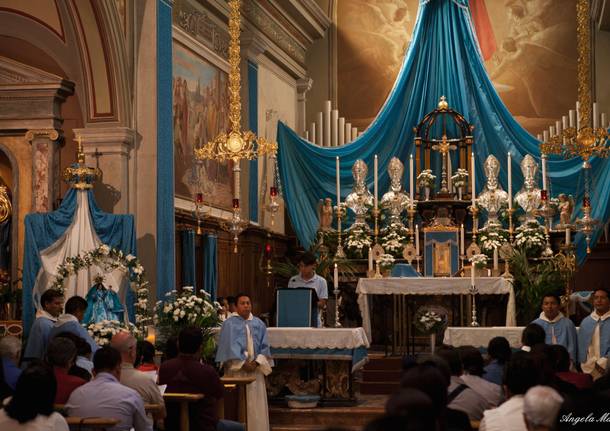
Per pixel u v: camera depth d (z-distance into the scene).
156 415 7.53
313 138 21.47
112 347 6.96
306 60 22.39
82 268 12.07
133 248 12.57
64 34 13.68
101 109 13.43
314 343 11.72
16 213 14.12
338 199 17.78
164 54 13.86
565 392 6.99
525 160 18.48
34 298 12.35
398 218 18.48
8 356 7.73
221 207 17.33
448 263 17.17
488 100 19.59
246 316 10.66
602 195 18.12
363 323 14.24
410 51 19.86
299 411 11.90
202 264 16.06
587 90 14.85
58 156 14.23
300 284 12.55
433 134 19.58
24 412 5.61
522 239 16.55
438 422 4.58
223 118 17.56
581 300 15.88
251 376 10.61
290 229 21.39
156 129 13.55
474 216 17.36
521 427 5.20
